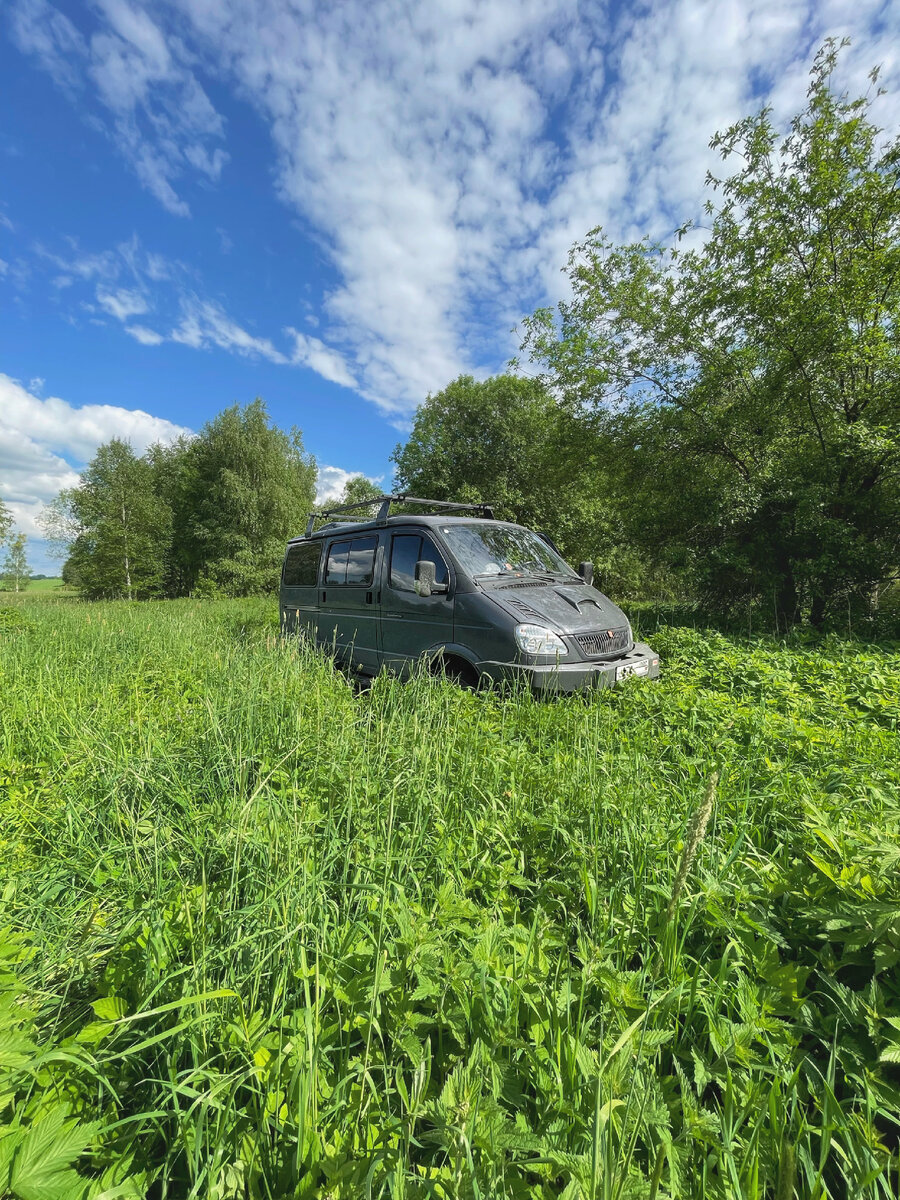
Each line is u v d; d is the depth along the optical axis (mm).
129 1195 925
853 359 8672
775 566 9867
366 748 2965
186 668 5492
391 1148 1015
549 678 4262
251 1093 1215
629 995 1367
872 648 6961
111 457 39156
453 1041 1383
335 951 1553
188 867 2033
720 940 1710
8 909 1800
